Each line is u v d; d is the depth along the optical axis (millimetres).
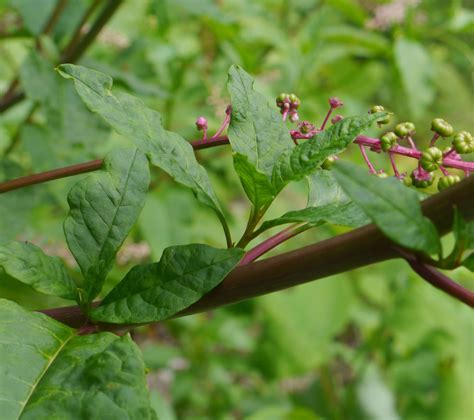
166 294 363
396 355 1139
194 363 1113
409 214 334
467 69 1849
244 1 1080
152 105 889
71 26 770
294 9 1203
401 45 1125
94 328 369
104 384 329
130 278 368
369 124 388
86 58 750
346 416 1138
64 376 335
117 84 747
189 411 1118
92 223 382
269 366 1087
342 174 333
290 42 1065
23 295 565
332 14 1273
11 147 739
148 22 1049
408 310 1090
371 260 355
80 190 385
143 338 999
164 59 921
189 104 888
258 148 399
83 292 374
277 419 938
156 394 791
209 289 361
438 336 1101
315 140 389
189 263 364
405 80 1129
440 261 341
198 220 884
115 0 728
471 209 341
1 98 767
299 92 1044
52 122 672
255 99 404
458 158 408
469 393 1076
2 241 586
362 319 1201
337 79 1318
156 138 387
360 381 1140
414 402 1104
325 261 359
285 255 364
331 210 379
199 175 389
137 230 851
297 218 378
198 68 998
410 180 406
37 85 663
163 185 810
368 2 1228
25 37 787
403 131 408
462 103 1883
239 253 364
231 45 909
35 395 331
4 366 335
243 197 1117
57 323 355
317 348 1080
